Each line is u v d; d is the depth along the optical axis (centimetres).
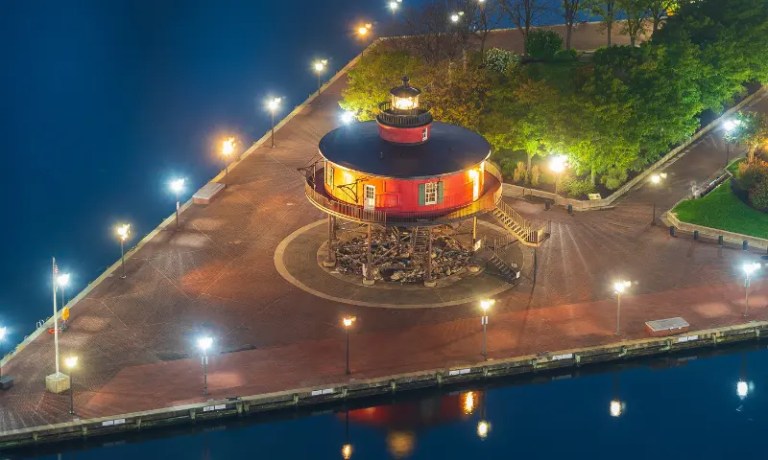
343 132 11925
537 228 12756
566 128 13238
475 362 10306
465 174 11419
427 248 11788
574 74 15475
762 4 15950
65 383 9738
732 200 13125
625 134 13262
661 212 13125
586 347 10562
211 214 13000
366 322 10869
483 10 16762
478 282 11556
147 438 9594
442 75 14000
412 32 17488
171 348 10419
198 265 11881
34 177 14938
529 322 10919
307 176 11906
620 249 12294
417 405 10194
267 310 11050
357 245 12012
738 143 14138
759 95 16225
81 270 12650
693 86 14400
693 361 10875
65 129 16338
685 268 11925
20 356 10219
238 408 9725
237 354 10350
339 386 9925
